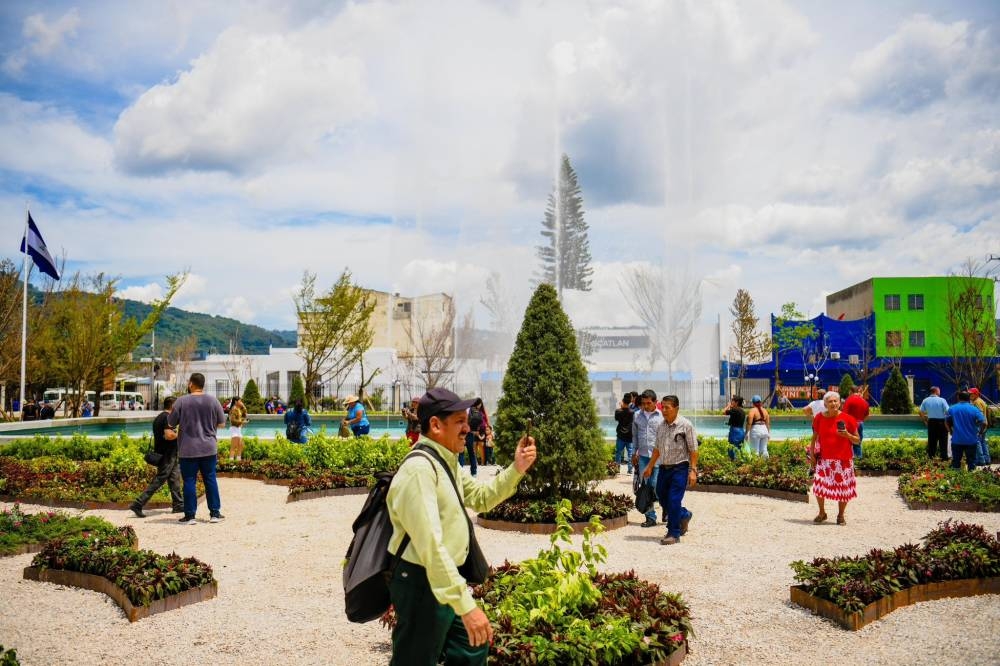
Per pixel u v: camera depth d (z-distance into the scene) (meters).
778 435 29.27
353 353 49.50
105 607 6.16
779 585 6.78
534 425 9.97
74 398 37.22
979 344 47.16
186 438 10.17
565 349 10.27
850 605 5.63
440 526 3.13
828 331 52.72
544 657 4.21
